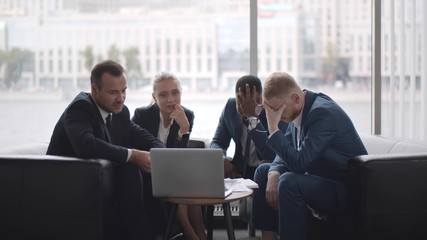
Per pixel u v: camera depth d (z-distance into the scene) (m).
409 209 2.13
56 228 2.21
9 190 2.24
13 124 14.07
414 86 3.51
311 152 2.24
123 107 2.70
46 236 2.23
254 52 3.69
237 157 3.05
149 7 11.13
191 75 11.36
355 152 2.34
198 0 11.19
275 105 2.31
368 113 3.93
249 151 3.02
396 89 3.58
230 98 3.20
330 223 2.33
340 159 2.34
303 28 12.68
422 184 2.13
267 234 2.56
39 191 2.21
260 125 2.76
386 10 3.59
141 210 2.33
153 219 2.58
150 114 2.95
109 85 2.46
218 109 11.33
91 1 10.79
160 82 2.88
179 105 2.89
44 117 11.79
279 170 2.50
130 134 2.72
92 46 10.84
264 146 2.69
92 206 2.15
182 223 2.69
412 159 2.13
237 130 3.03
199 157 2.08
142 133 2.73
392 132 3.59
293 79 2.34
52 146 2.44
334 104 2.35
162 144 2.70
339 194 2.28
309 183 2.24
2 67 10.48
